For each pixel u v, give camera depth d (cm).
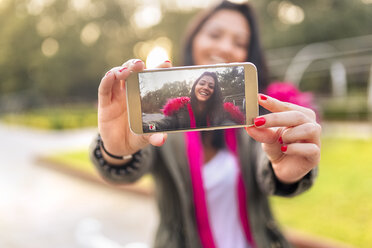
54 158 908
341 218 405
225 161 182
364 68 1515
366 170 619
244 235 176
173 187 174
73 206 573
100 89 125
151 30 3588
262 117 124
